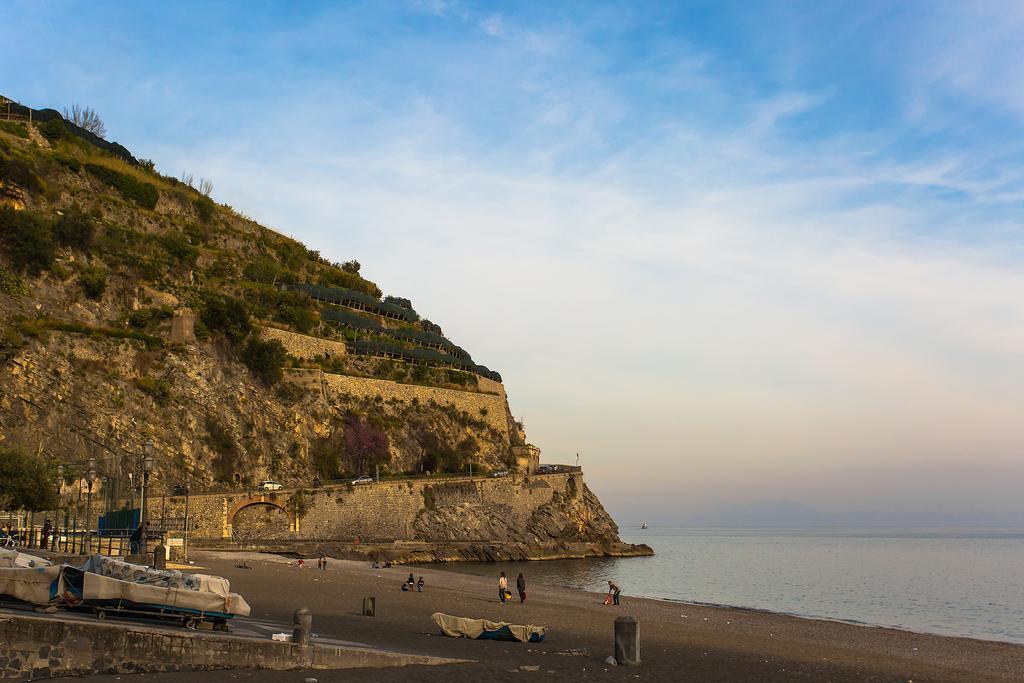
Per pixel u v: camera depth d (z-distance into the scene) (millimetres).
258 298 141000
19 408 92625
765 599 83500
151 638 22891
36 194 122500
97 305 112688
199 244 150750
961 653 44094
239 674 22984
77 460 91562
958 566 147125
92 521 80438
